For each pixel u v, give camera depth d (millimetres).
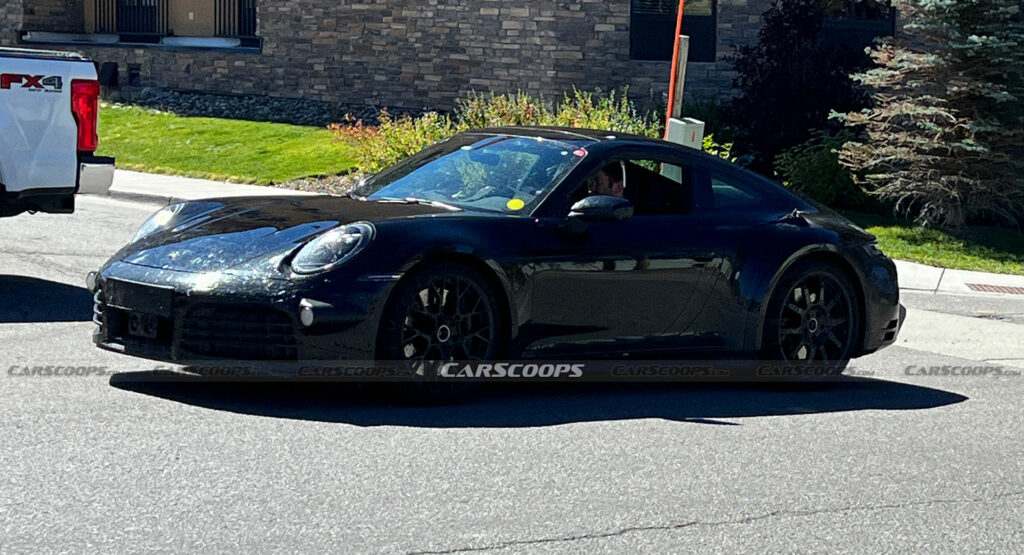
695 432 7012
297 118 26672
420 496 5547
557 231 7473
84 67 10484
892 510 5758
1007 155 19203
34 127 10203
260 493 5469
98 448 5996
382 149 19078
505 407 7312
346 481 5699
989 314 13094
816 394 8406
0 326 8969
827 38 24453
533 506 5504
